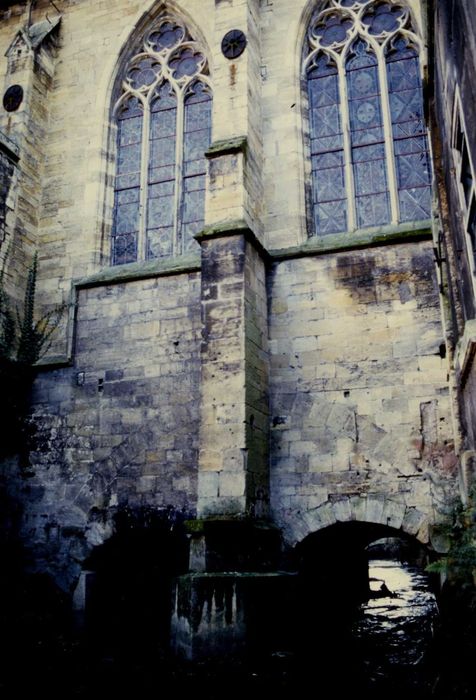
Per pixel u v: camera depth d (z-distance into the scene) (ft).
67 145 63.00
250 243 48.47
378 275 49.11
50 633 46.29
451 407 44.21
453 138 33.35
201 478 42.98
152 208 59.82
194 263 53.67
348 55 57.47
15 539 52.42
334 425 47.01
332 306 49.49
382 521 44.14
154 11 63.98
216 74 53.88
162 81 63.16
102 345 54.90
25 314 56.44
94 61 65.00
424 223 49.90
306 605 46.09
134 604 49.98
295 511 46.11
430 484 43.73
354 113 55.93
